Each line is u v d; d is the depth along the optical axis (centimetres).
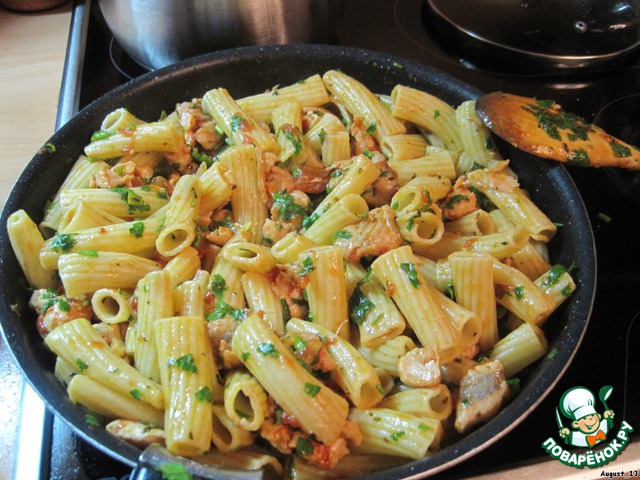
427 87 36
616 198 34
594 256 27
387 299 26
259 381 23
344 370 24
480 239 29
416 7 46
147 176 32
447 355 25
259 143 32
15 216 27
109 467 23
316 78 36
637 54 42
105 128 33
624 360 28
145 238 28
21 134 39
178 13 36
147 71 41
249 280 27
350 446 23
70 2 48
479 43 41
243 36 38
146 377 24
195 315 26
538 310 26
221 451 22
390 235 28
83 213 28
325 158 34
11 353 24
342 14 42
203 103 35
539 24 42
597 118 38
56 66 43
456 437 24
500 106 32
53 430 24
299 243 28
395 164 32
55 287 28
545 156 30
